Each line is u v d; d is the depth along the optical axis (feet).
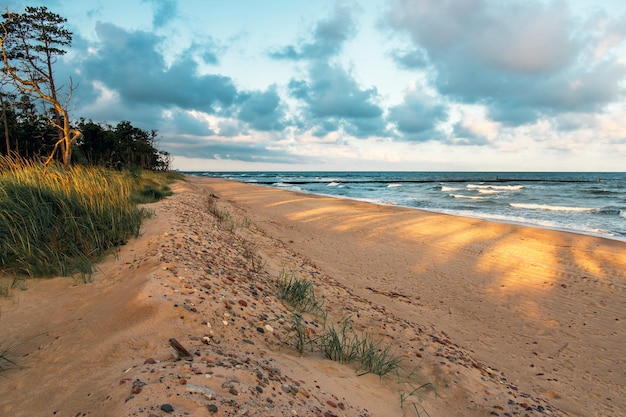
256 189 146.51
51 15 66.39
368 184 246.68
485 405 12.75
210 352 9.93
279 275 23.70
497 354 20.08
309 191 169.58
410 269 36.45
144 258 18.21
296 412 8.11
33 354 10.34
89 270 17.26
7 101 72.23
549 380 17.62
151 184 73.97
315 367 11.84
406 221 64.08
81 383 8.48
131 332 10.59
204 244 23.71
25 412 7.57
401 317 22.63
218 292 14.93
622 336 23.35
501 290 31.48
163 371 8.32
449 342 19.42
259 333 12.96
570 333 23.61
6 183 21.84
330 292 23.13
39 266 16.83
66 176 25.61
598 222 69.82
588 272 36.68
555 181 293.43
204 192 107.04
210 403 7.25
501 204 103.76
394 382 13.01
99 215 22.68
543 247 46.52
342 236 51.03
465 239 50.70
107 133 108.88
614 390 17.19
